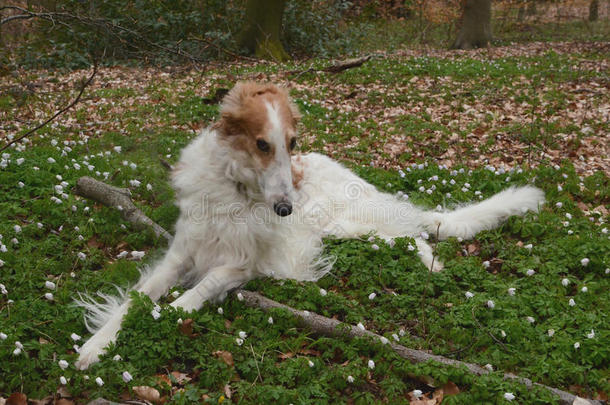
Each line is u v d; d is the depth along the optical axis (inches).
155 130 334.3
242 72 538.6
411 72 548.4
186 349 133.4
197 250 168.4
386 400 124.0
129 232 196.4
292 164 203.6
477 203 227.5
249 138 151.9
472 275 176.1
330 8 775.1
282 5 662.5
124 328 136.3
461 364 128.5
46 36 613.3
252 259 165.5
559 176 264.1
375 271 177.5
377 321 154.6
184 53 274.7
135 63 550.3
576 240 190.5
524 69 574.2
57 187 208.2
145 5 611.2
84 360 128.0
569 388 129.0
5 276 156.9
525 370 132.6
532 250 192.4
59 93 444.1
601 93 458.3
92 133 332.8
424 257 188.9
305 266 183.9
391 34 962.1
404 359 133.7
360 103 437.1
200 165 165.8
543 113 403.2
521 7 1115.3
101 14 545.3
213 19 638.5
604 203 245.9
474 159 313.0
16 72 522.6
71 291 156.6
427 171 262.7
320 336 145.3
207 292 154.3
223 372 125.4
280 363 133.3
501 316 153.4
